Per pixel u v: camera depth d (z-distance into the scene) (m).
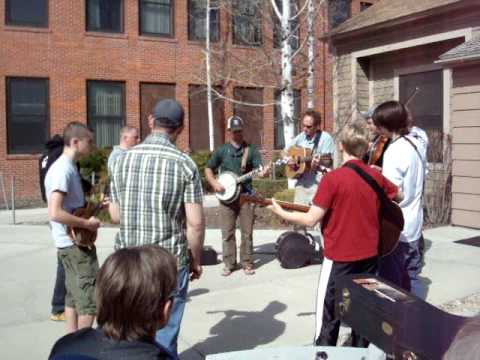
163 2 20.53
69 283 4.27
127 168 3.45
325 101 22.30
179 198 3.42
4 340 4.84
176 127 3.54
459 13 10.52
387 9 12.64
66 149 4.21
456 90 9.43
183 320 5.20
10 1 17.98
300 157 6.19
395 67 12.41
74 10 18.81
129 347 1.79
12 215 14.01
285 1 15.36
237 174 6.87
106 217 11.68
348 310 2.75
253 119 21.64
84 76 19.06
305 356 2.64
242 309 5.51
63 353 1.85
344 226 3.71
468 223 9.39
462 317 2.28
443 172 9.95
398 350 2.32
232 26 20.72
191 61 20.88
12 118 18.06
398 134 4.42
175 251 3.41
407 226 4.39
